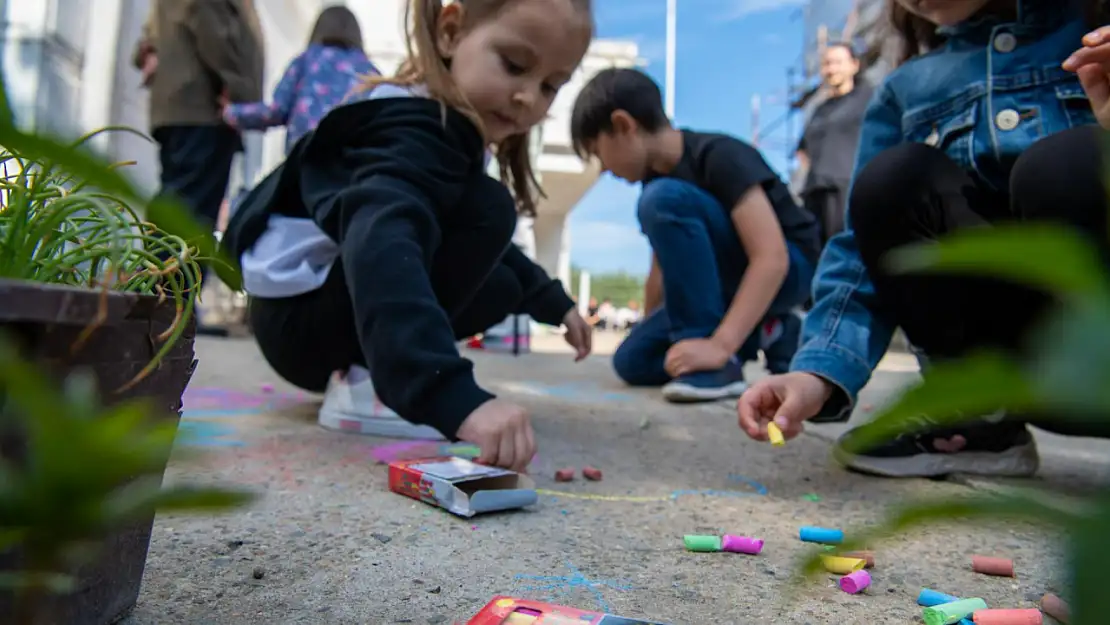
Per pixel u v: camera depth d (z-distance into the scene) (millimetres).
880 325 1198
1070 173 937
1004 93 1121
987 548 821
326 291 1292
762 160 2182
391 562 713
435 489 884
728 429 1534
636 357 2248
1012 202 1027
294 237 1313
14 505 208
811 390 1085
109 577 511
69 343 370
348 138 1228
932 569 761
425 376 893
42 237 441
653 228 2055
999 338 1102
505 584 675
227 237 1381
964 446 1146
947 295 1105
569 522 869
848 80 3377
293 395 1766
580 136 2148
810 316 1227
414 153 1157
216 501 222
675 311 2096
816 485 1083
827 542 821
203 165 2602
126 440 223
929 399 161
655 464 1192
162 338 464
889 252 1113
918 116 1232
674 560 759
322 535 775
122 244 461
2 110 254
